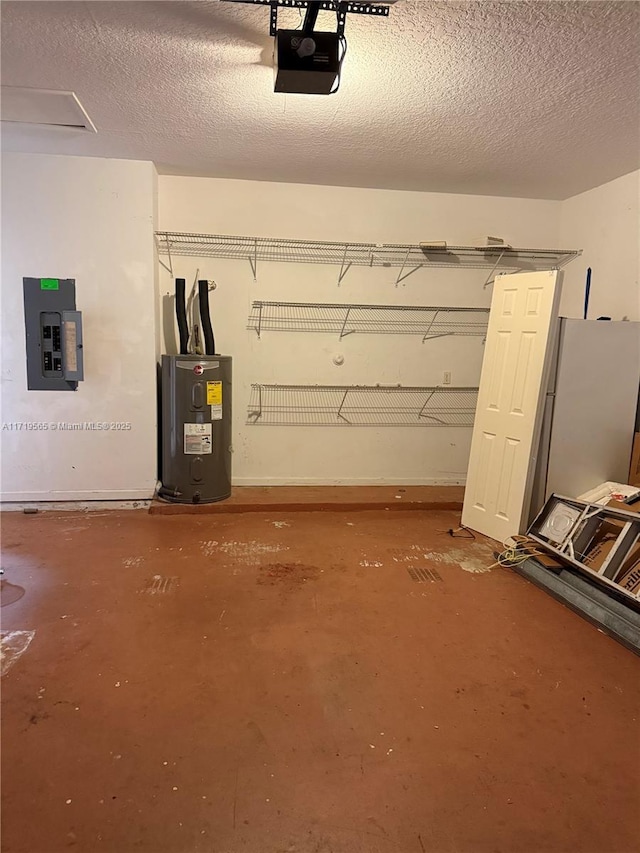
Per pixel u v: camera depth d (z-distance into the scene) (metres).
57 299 3.67
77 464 3.87
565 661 2.22
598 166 3.47
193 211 3.97
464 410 4.53
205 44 2.12
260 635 2.35
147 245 3.71
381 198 4.16
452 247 4.20
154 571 2.94
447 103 2.59
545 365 3.18
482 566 3.14
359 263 4.22
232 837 1.41
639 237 3.51
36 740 1.71
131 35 2.06
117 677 2.03
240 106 2.69
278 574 2.95
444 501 4.14
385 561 3.17
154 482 3.96
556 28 1.94
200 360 3.76
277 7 1.84
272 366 4.27
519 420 3.33
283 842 1.40
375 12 1.82
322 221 4.12
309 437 4.41
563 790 1.58
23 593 2.66
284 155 3.42
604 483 3.40
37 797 1.50
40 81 2.45
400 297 4.31
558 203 4.34
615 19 1.88
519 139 3.04
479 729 1.82
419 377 4.44
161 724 1.79
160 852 1.36
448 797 1.55
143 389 3.85
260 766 1.64
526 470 3.27
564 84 2.38
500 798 1.55
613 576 2.53
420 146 3.19
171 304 4.05
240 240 4.05
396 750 1.72
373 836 1.42
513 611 2.63
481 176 3.76
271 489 4.34
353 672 2.11
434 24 1.93
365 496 4.19
